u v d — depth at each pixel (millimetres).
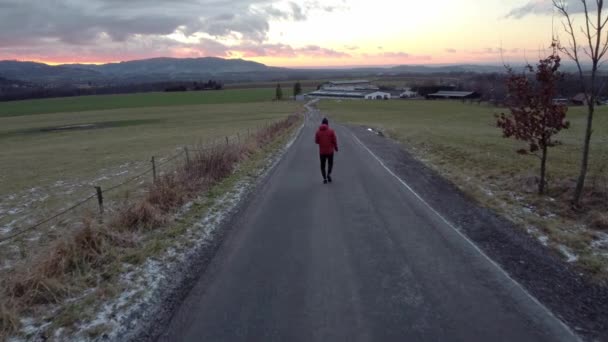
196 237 7422
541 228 7328
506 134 9805
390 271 5746
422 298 4945
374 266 5934
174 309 4875
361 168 14531
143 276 5832
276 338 4191
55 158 27594
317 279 5555
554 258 6086
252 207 9469
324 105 101625
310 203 9695
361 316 4570
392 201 9703
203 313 4750
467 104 96375
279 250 6680
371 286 5301
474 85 126250
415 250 6512
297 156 17797
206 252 6727
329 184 11812
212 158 13148
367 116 65312
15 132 55125
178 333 4363
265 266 6051
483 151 17969
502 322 4395
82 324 4637
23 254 7480
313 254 6465
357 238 7145
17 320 4625
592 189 8898
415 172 13664
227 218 8625
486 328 4281
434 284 5312
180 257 6512
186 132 43781
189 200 9930
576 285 5246
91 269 6027
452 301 4859
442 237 7102
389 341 4082
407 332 4234
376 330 4285
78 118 74250
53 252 5941
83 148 33438
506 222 7832
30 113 90938
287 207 9383
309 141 24469
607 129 31828
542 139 9312
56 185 16812
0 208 13023
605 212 7695
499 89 62219
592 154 16328
